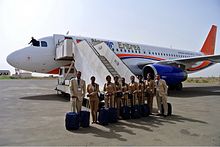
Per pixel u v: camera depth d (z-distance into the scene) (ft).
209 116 25.20
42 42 45.50
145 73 46.93
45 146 13.98
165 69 44.98
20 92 55.77
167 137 16.25
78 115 18.92
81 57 38.14
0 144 14.33
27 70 44.80
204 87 81.00
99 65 34.19
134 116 24.09
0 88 72.13
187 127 19.67
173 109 30.25
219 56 46.09
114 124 21.11
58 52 44.73
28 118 22.97
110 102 24.13
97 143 14.67
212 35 94.53
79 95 21.99
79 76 22.24
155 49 66.85
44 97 43.88
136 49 60.34
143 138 15.98
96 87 22.12
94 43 50.57
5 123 20.58
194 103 36.35
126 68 34.94
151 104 27.25
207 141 15.21
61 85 43.73
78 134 17.08
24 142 14.79
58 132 17.60
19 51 42.88
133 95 25.77
